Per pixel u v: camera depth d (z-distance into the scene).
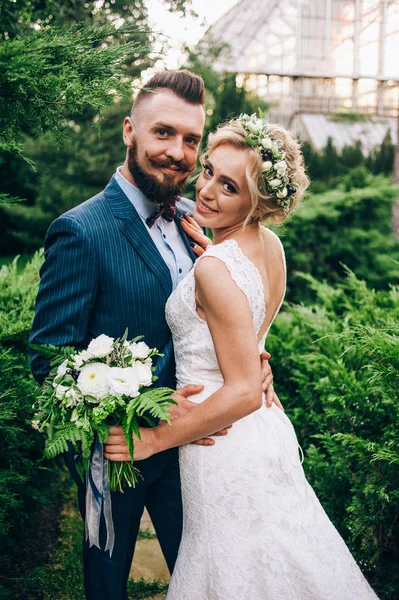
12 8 3.01
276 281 1.93
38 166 7.02
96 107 1.80
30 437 2.75
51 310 1.85
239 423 1.81
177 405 1.66
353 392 2.51
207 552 1.77
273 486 1.77
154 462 2.00
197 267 1.70
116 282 1.86
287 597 1.70
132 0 4.39
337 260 5.83
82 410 1.61
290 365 3.19
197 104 1.96
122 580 2.04
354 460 2.44
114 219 1.90
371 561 2.21
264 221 1.88
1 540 2.54
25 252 7.98
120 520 1.98
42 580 2.39
